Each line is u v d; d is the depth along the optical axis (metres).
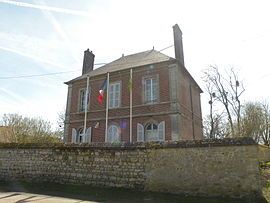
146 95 17.72
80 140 19.89
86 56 24.20
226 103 26.97
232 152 8.03
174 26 19.19
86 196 8.48
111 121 18.50
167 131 16.11
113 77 19.45
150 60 18.84
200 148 8.52
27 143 12.12
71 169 10.68
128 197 8.23
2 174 12.14
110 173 9.84
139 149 9.54
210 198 7.82
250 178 7.61
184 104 17.89
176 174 8.67
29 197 8.28
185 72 18.84
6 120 26.66
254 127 26.50
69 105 21.27
